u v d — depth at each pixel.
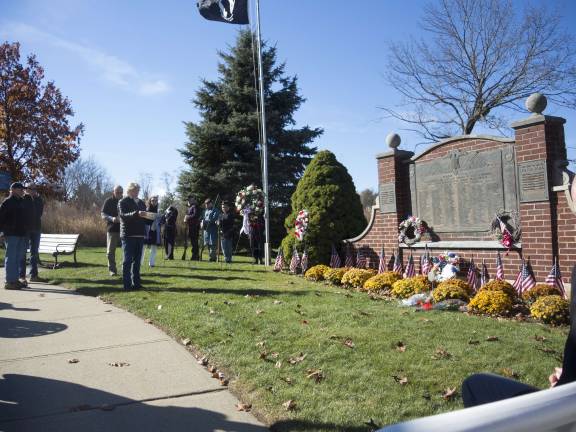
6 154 19.69
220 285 10.05
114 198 11.88
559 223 8.04
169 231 16.42
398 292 8.65
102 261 15.71
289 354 5.25
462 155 9.73
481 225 9.36
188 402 4.25
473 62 26.25
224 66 26.52
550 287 7.60
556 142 8.34
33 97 19.77
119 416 3.98
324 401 4.08
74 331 6.55
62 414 4.02
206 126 24.72
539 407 1.21
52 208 28.88
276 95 26.06
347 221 12.61
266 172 14.68
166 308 7.62
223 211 15.70
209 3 14.31
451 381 4.39
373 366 4.81
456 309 7.44
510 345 5.34
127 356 5.47
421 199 10.70
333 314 6.97
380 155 11.45
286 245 12.81
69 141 20.59
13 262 9.98
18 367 5.16
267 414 3.91
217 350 5.48
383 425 3.62
